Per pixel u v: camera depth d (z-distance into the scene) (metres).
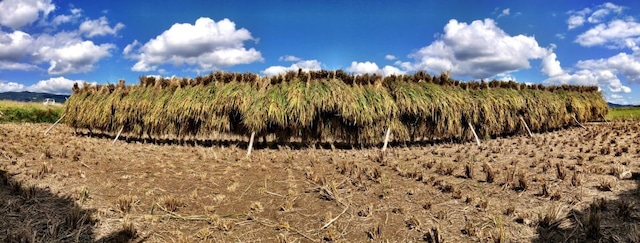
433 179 5.61
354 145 9.12
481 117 10.40
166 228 4.34
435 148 8.84
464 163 6.83
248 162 7.11
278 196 5.21
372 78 9.42
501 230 3.98
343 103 8.68
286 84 9.09
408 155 7.77
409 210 4.72
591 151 7.54
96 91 12.14
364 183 5.56
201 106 9.55
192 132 9.91
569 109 14.45
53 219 4.30
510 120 11.32
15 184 4.92
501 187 5.28
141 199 5.04
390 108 9.02
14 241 3.79
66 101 12.49
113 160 7.15
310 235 4.26
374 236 4.17
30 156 7.12
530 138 10.83
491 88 11.46
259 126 8.71
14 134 10.05
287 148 8.78
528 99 12.16
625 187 4.89
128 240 4.04
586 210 4.36
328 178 5.85
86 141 10.14
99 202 4.86
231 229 4.32
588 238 3.84
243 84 9.35
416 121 9.45
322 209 4.83
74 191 5.12
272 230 4.36
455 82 10.45
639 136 9.84
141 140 10.94
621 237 3.75
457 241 4.03
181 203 4.87
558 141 9.40
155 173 6.14
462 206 4.76
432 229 4.23
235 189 5.46
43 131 12.30
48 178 5.62
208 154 7.99
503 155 7.58
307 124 8.75
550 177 5.54
